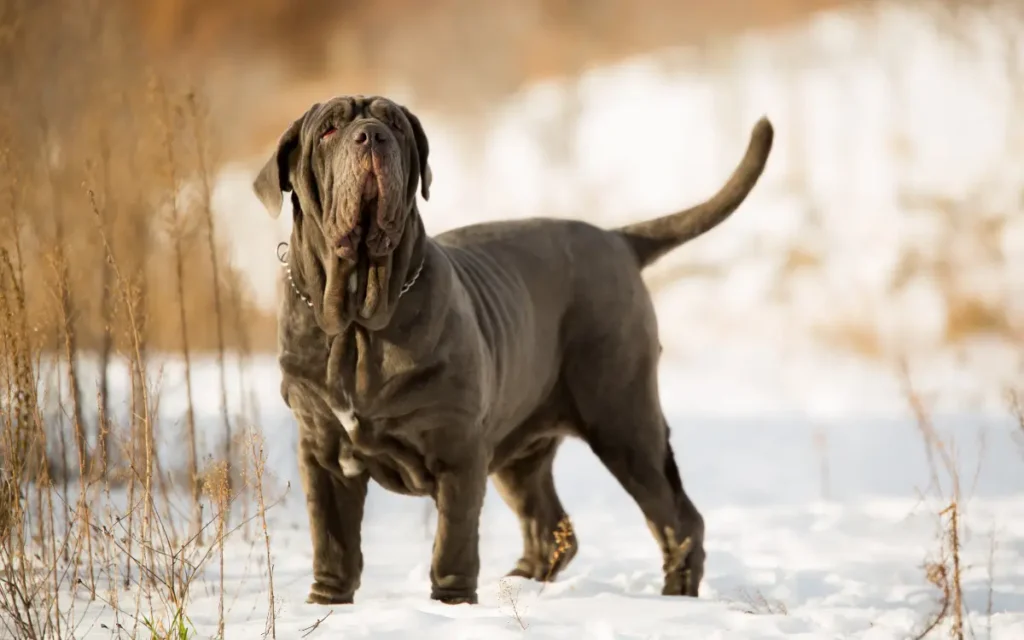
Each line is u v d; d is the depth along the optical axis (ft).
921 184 90.53
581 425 28.89
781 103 101.14
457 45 123.54
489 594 27.30
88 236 39.34
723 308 86.02
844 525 37.55
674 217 30.86
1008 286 81.97
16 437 24.03
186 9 122.62
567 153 103.65
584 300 28.68
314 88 125.29
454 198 103.14
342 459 25.17
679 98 104.94
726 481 46.83
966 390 67.72
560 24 121.39
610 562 32.68
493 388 26.22
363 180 22.57
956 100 97.55
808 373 75.51
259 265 84.02
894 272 84.28
